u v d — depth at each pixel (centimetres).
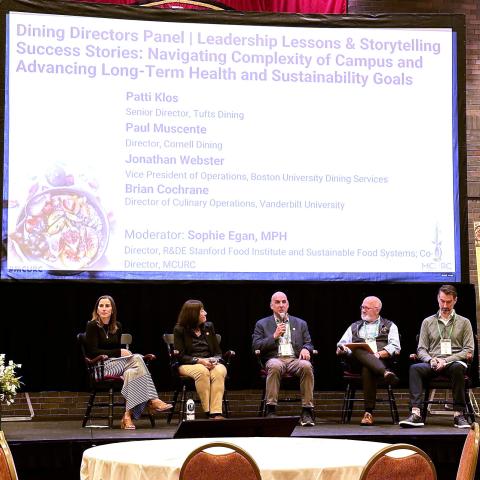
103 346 827
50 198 918
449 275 963
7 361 901
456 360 827
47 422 887
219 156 943
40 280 912
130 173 930
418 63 974
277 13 959
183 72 943
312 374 842
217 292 938
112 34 934
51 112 922
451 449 758
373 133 964
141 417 920
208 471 430
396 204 962
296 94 958
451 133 973
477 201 1014
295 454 480
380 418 943
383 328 873
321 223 952
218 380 818
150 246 930
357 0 1019
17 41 920
